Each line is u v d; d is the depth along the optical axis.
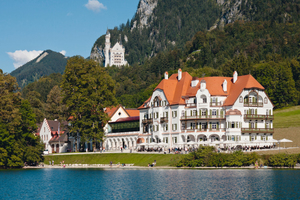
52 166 139.50
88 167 132.38
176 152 120.38
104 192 78.38
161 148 130.75
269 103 136.50
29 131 138.88
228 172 98.19
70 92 147.62
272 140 116.81
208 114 133.00
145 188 80.62
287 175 90.81
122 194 75.50
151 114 146.88
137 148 144.00
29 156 133.75
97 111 146.75
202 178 89.81
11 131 127.44
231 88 136.50
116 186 84.88
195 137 133.12
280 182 81.69
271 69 198.75
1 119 127.50
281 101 198.38
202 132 132.38
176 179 90.12
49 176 107.94
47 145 185.50
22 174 114.38
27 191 82.69
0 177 107.38
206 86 136.50
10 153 129.38
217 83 137.50
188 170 105.25
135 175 101.38
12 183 94.88
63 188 85.44
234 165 108.31
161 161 118.38
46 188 86.12
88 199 71.88
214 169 105.44
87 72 150.62
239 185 79.62
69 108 148.25
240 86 134.12
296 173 93.81
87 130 142.38
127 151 139.88
